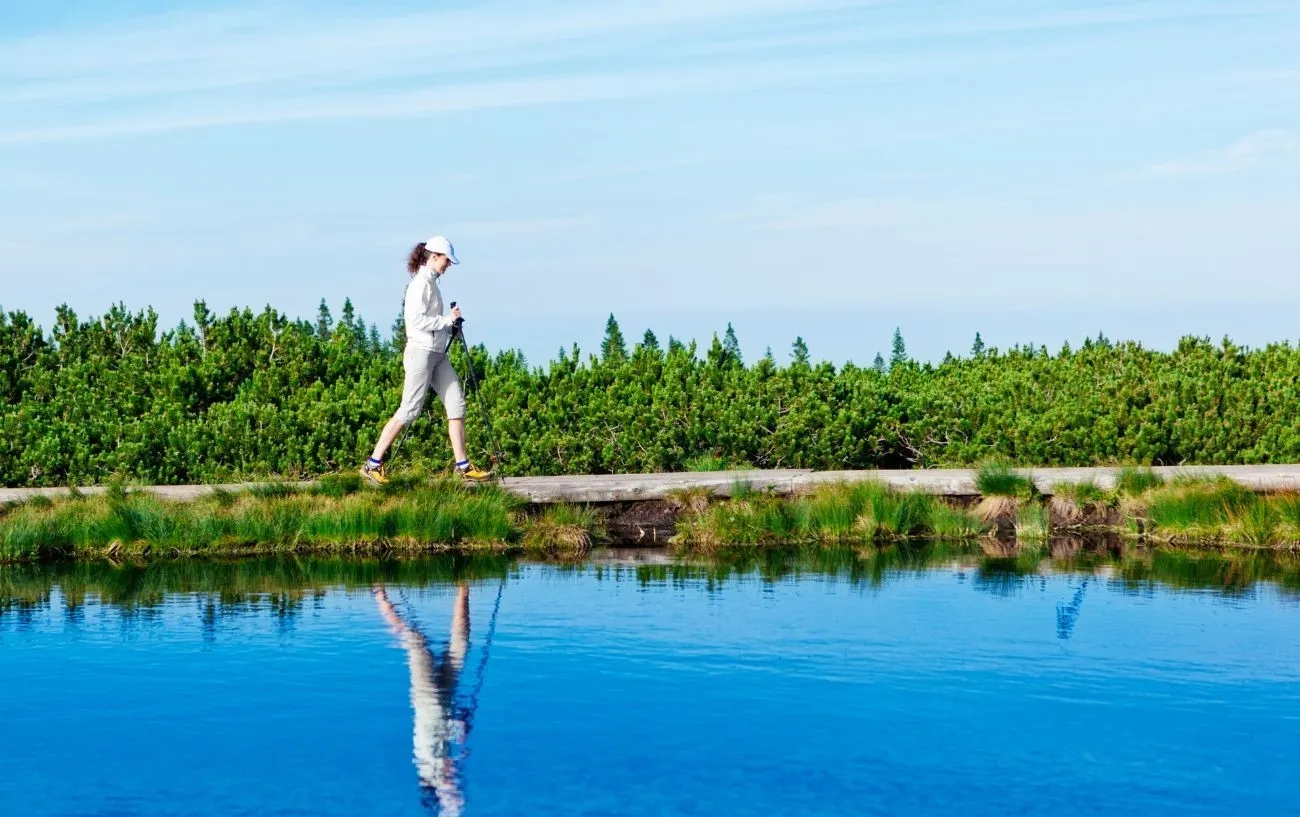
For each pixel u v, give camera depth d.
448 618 8.17
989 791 4.95
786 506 12.63
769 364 17.22
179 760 5.33
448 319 12.21
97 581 9.80
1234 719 5.84
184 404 16.17
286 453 15.34
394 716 5.92
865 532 12.30
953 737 5.59
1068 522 12.77
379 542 11.71
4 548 11.03
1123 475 12.94
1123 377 16.75
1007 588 9.22
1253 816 4.70
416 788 5.00
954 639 7.45
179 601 8.86
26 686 6.50
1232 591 9.00
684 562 10.79
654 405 15.92
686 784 5.02
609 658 7.02
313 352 17.52
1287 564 10.40
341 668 6.83
